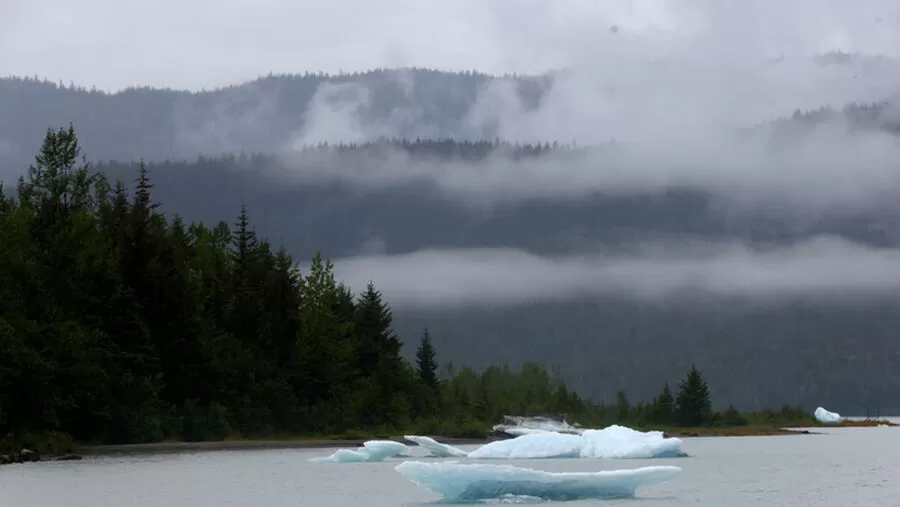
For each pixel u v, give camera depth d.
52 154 111.19
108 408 90.31
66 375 86.81
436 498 54.38
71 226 103.31
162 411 99.94
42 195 109.88
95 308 95.75
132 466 74.56
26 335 86.12
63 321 91.81
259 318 119.19
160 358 99.88
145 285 100.44
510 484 49.72
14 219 98.25
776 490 61.16
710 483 66.69
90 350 89.50
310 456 92.06
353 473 72.88
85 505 50.00
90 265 97.00
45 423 85.00
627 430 98.62
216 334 113.38
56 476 65.50
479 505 49.50
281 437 113.25
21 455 77.50
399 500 53.56
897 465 87.94
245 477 67.62
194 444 97.94
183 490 57.75
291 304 123.94
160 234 108.12
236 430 108.38
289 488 60.22
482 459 92.69
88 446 89.69
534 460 96.06
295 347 123.44
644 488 62.41
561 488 49.84
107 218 115.50
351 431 120.31
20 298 90.38
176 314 101.81
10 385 81.69
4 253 92.25
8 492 55.53
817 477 72.56
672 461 94.94
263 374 116.50
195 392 104.25
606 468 83.19
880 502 54.78
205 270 122.00
